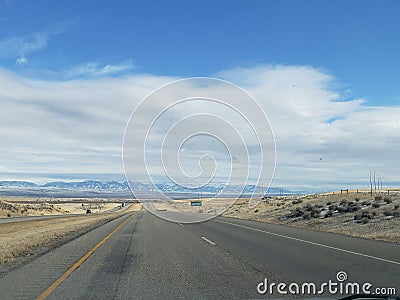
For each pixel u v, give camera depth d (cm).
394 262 1393
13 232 3750
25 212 10094
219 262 1452
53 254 1747
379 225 2919
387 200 4269
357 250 1714
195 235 2580
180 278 1163
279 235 2489
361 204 4500
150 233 2817
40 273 1264
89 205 16688
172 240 2294
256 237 2377
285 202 7094
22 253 1802
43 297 945
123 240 2367
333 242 2045
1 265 1441
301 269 1284
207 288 1027
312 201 6028
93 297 945
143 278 1170
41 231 3359
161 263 1452
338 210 4219
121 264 1438
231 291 991
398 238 2158
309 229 3025
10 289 1031
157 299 920
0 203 9562
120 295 962
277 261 1452
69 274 1242
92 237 2630
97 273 1258
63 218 7000
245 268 1316
